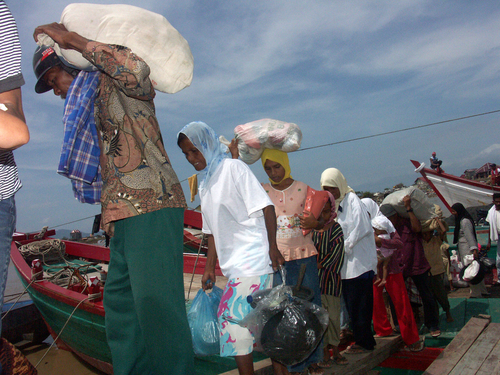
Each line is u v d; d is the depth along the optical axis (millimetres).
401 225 4883
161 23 2021
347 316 4289
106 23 1925
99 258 8414
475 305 5875
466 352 3018
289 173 3035
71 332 5410
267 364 2994
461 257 6922
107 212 1864
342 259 3273
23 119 1360
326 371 3109
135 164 1905
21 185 1536
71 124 1947
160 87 2080
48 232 9977
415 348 3908
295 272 2842
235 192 2338
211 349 2850
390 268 4004
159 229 1868
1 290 1433
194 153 2461
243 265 2301
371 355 3543
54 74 2127
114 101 1961
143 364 2064
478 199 11258
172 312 1856
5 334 6820
